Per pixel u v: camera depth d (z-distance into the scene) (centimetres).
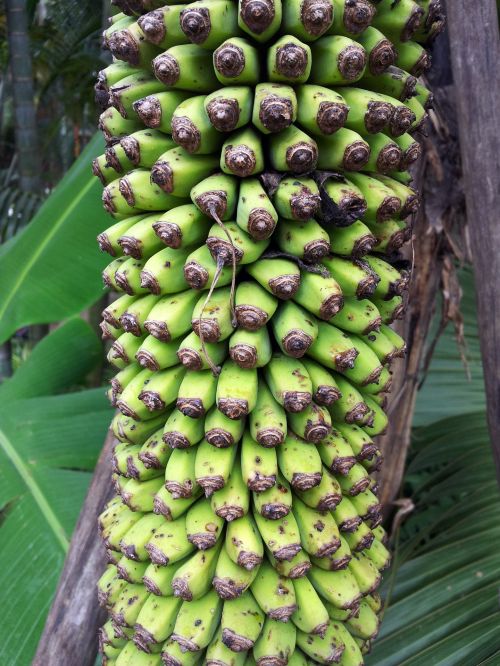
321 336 68
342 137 64
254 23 59
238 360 63
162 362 67
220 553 69
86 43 260
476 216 84
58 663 88
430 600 101
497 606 97
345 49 62
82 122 321
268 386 69
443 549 109
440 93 105
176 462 68
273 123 60
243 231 64
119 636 75
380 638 97
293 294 63
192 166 65
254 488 64
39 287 134
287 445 68
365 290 66
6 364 231
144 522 72
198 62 64
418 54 72
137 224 69
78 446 127
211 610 68
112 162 72
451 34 85
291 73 60
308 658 74
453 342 170
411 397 113
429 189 107
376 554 80
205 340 63
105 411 136
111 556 76
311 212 61
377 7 68
